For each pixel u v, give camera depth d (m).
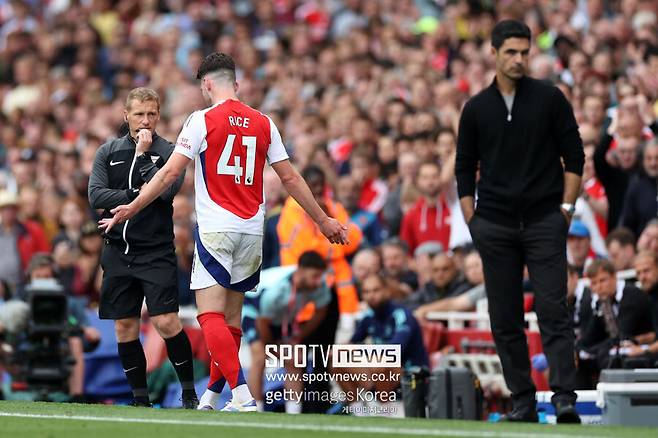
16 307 41.12
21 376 40.00
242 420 25.97
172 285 30.55
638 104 44.75
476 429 24.59
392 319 37.94
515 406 29.28
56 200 56.97
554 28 60.44
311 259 39.03
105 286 30.77
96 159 30.72
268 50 74.69
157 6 83.69
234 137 29.03
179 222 46.25
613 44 56.41
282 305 39.12
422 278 44.22
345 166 55.16
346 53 67.31
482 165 29.45
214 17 80.19
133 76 77.19
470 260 41.56
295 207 42.94
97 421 25.86
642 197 42.59
